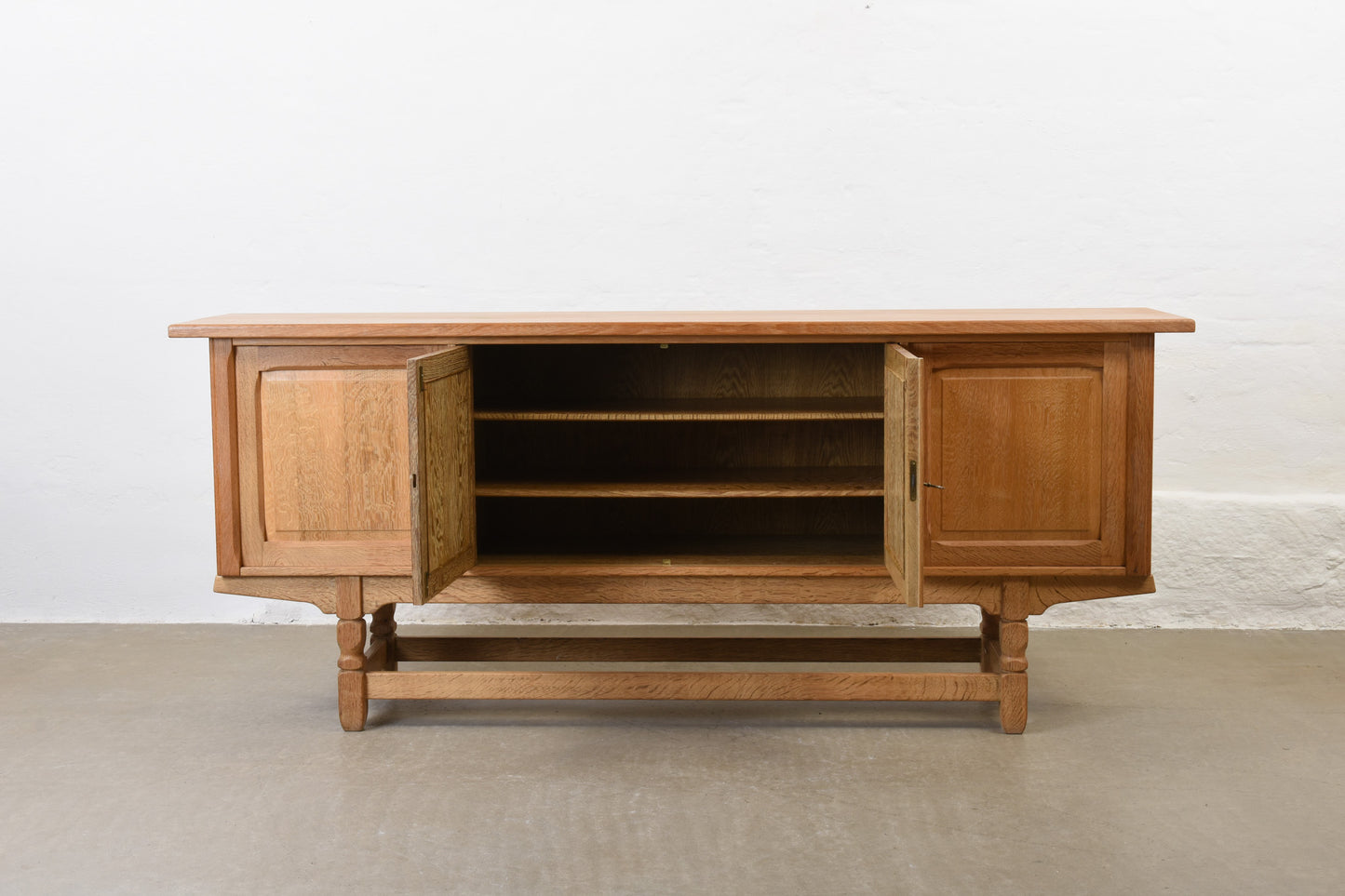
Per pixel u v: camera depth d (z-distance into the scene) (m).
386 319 3.63
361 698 3.55
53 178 4.60
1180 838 2.82
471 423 3.50
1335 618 4.57
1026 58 4.45
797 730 3.56
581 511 4.10
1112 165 4.47
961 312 3.76
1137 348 3.30
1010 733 3.51
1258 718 3.62
